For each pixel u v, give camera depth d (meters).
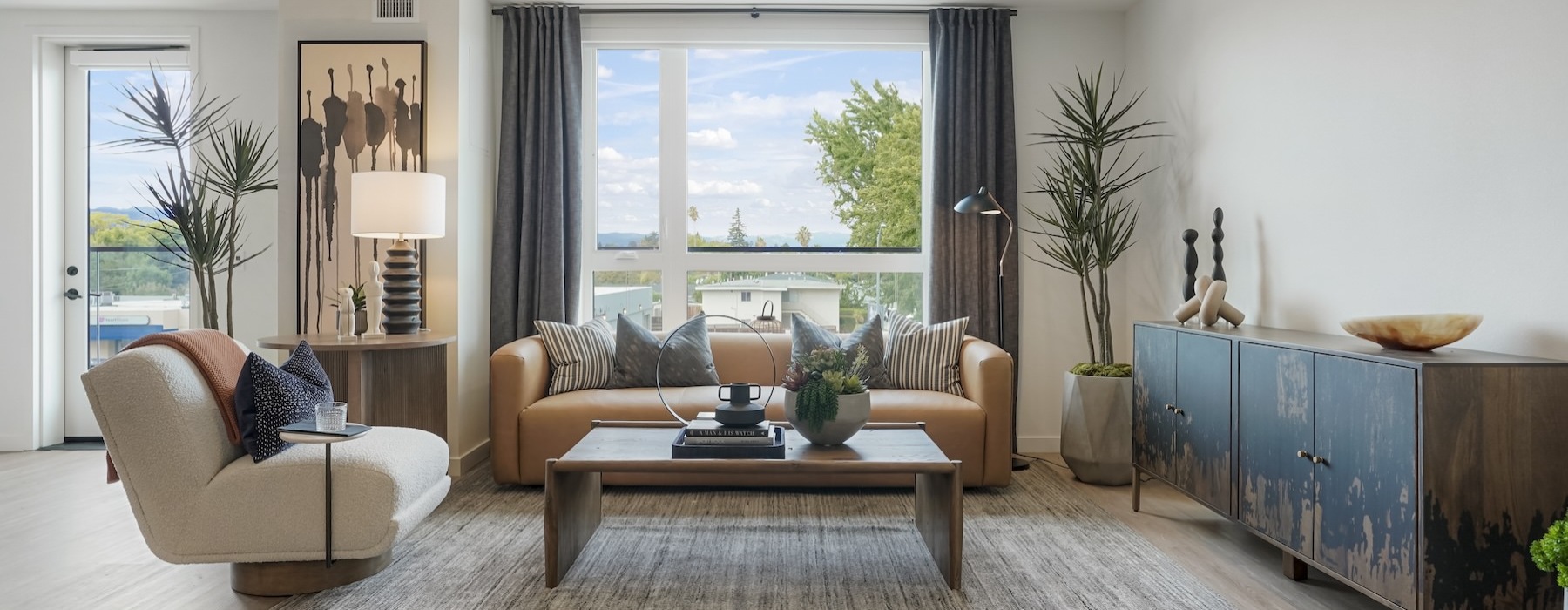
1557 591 1.89
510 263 4.32
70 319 4.63
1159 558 2.73
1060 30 4.48
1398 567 1.94
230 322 3.91
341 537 2.34
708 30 4.47
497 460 3.53
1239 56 3.41
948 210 4.38
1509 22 2.17
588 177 4.54
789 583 2.50
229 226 4.31
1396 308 2.56
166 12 4.45
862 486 3.64
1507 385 1.88
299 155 3.88
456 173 3.90
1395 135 2.56
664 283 4.57
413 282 3.60
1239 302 3.42
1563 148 2.02
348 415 3.31
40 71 4.47
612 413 3.52
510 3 4.36
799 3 4.39
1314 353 2.26
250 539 2.31
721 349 4.16
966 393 3.80
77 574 2.54
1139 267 4.34
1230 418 2.68
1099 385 3.71
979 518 3.21
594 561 2.69
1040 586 2.48
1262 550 2.81
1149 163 4.23
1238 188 3.43
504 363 3.53
